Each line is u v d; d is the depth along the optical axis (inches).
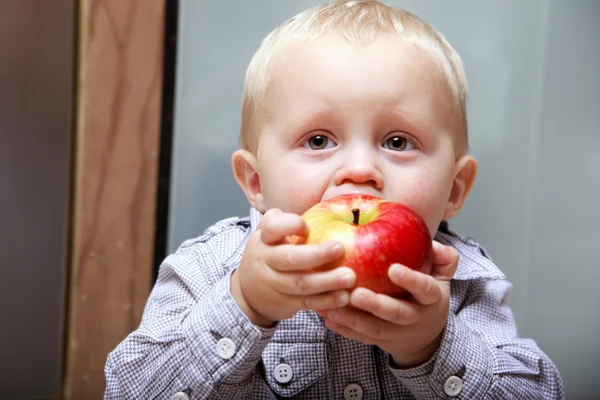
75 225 55.9
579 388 60.9
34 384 56.5
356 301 28.7
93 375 56.6
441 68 39.9
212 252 43.6
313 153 37.7
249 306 34.1
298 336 40.4
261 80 41.7
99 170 55.9
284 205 38.1
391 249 29.0
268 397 38.6
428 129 38.1
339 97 37.3
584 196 60.6
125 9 55.5
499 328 42.3
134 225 56.9
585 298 60.9
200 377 34.6
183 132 58.2
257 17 58.4
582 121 60.1
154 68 56.5
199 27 57.9
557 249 60.6
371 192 36.3
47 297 56.4
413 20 43.2
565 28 59.5
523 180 60.0
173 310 40.0
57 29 55.0
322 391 40.4
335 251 28.4
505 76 59.5
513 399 36.7
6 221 55.3
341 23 40.9
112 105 55.8
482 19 59.3
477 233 60.4
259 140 41.1
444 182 38.8
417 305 30.2
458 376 35.4
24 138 55.2
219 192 58.9
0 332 55.7
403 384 38.8
